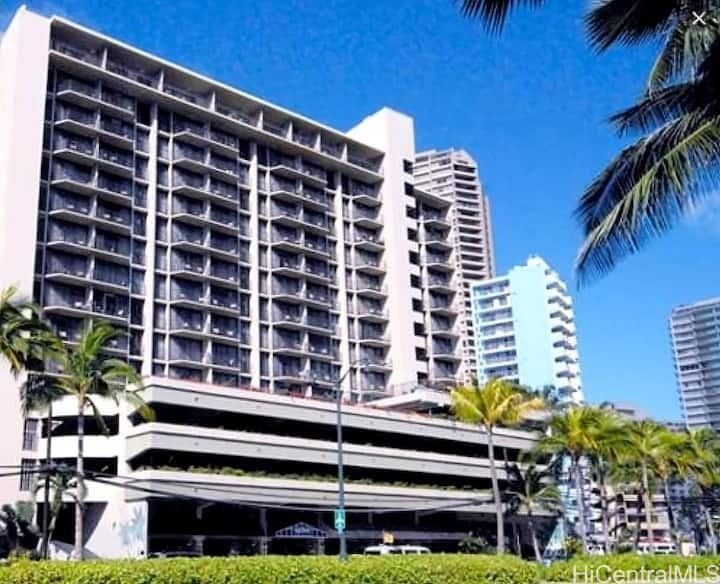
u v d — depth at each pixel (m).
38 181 63.56
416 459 66.81
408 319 88.12
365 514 64.75
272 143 84.06
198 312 73.25
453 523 73.25
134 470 52.00
